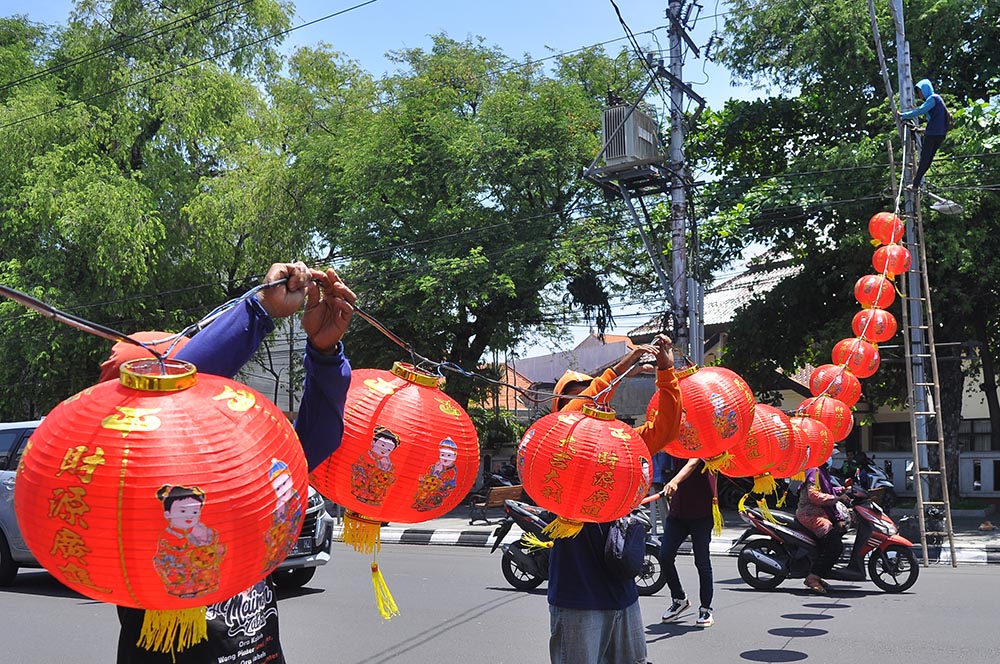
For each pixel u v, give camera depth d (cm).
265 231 2255
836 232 1759
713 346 2438
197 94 2289
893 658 638
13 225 2144
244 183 2231
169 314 2283
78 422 191
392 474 273
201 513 183
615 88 2153
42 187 2062
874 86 1806
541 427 370
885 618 776
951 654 648
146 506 181
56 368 2208
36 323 2211
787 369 1956
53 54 2473
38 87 2239
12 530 987
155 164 2283
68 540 185
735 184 1803
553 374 2764
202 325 238
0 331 2241
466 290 1888
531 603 866
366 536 286
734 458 531
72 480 183
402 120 2066
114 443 185
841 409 785
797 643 684
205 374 210
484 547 1479
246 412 199
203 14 2372
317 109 2466
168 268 2266
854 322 974
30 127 2138
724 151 2034
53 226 2112
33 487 188
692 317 1460
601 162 1534
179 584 188
